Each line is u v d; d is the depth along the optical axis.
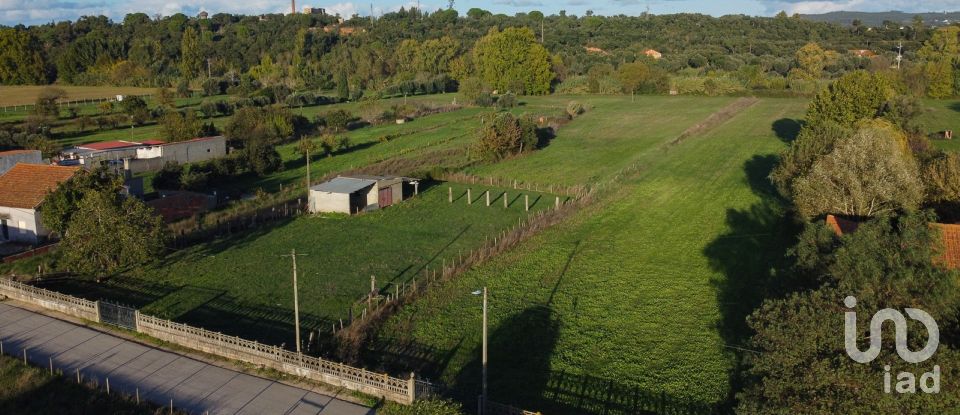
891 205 37.91
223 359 27.86
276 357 26.91
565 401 25.16
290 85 151.00
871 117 69.81
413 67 170.38
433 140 87.75
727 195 58.22
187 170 60.44
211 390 25.33
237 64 173.50
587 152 80.81
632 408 24.70
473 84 127.56
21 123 96.25
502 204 56.81
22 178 46.84
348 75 164.88
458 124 102.31
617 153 79.88
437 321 32.00
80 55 171.00
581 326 31.70
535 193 61.19
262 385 25.80
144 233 37.56
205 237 45.56
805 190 40.81
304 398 24.91
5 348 28.36
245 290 35.97
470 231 48.41
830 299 22.33
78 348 28.53
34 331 30.14
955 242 29.72
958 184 38.81
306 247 44.06
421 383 24.72
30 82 158.62
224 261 40.75
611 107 122.00
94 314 31.30
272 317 32.47
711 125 97.12
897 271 22.42
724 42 189.75
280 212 52.22
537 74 146.12
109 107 109.62
